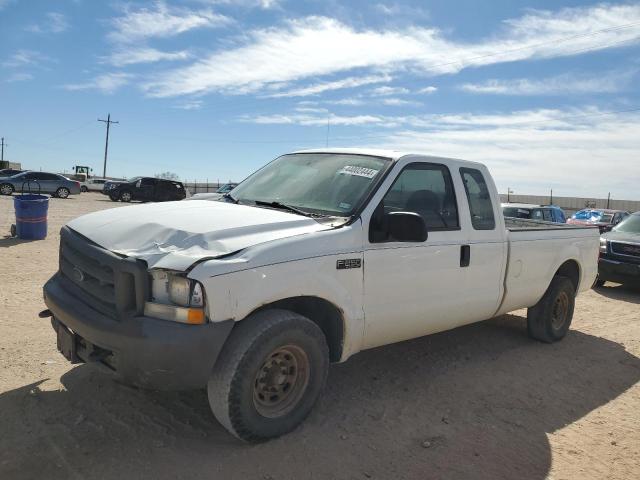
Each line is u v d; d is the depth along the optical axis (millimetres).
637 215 11219
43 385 4098
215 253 3197
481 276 4902
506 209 13836
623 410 4480
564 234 6145
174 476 3045
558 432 3980
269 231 3551
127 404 3865
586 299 9445
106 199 34875
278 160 5199
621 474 3467
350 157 4598
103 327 3156
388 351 5477
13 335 5152
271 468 3188
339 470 3225
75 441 3340
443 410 4180
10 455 3148
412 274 4203
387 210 4105
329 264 3607
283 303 3625
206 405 3936
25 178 31688
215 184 61000
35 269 8508
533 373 5176
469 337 6227
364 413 4008
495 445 3691
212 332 3059
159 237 3414
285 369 3527
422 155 4562
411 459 3420
